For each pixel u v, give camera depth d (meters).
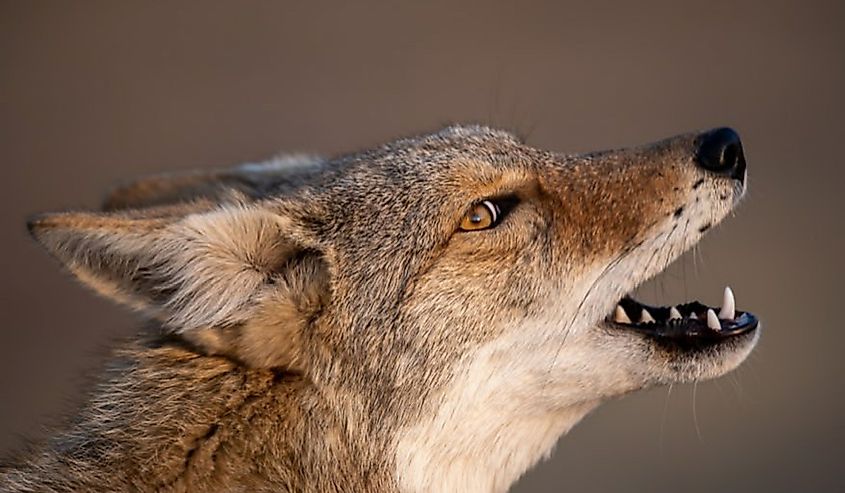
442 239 10.33
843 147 25.02
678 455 17.28
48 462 9.77
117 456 9.55
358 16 30.70
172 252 9.52
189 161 26.73
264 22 30.78
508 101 26.88
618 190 10.78
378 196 10.45
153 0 32.03
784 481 16.75
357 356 9.92
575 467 17.12
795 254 21.22
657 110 26.25
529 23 29.78
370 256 10.20
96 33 30.73
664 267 10.82
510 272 10.35
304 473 9.63
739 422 17.81
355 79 28.31
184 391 9.70
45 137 27.52
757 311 19.72
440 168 10.55
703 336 10.48
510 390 10.27
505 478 10.48
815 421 17.77
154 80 28.98
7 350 20.70
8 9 31.44
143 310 9.80
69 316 21.66
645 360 10.45
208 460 9.47
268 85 28.36
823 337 19.19
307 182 11.12
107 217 9.39
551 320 10.38
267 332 9.74
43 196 25.83
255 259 9.82
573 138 25.59
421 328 10.09
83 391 10.46
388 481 9.87
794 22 29.23
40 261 23.22
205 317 9.65
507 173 10.62
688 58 28.11
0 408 19.06
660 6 30.05
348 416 9.81
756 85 26.98
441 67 28.25
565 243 10.52
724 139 11.03
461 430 10.11
